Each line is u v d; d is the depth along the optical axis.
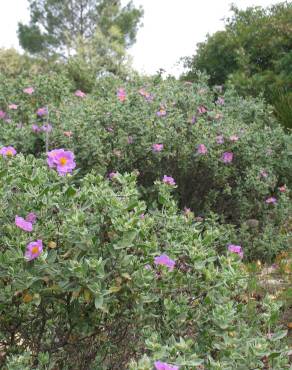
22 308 2.26
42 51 32.28
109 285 2.16
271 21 11.42
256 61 11.04
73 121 5.03
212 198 5.27
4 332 2.36
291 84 9.48
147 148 4.90
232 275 2.35
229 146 5.28
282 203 5.45
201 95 6.17
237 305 2.48
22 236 2.11
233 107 6.43
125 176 2.45
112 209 2.16
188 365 1.88
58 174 2.54
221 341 2.30
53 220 2.26
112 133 4.98
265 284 4.29
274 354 2.05
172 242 2.48
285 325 3.49
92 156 4.80
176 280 2.38
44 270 2.08
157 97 5.48
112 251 2.11
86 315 2.25
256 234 5.28
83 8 32.41
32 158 2.60
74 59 13.32
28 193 2.25
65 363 2.38
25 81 6.23
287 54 10.24
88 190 2.27
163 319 2.33
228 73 11.38
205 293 2.37
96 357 2.39
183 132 5.10
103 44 17.95
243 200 5.32
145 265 2.28
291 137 5.85
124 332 2.35
